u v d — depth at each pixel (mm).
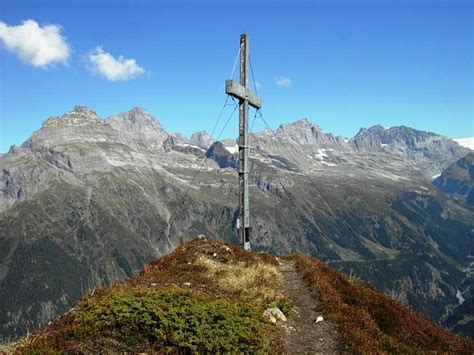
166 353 10539
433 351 15352
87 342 10547
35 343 10289
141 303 12070
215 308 12812
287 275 22875
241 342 11867
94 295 13984
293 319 15594
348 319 15602
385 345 14461
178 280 17609
